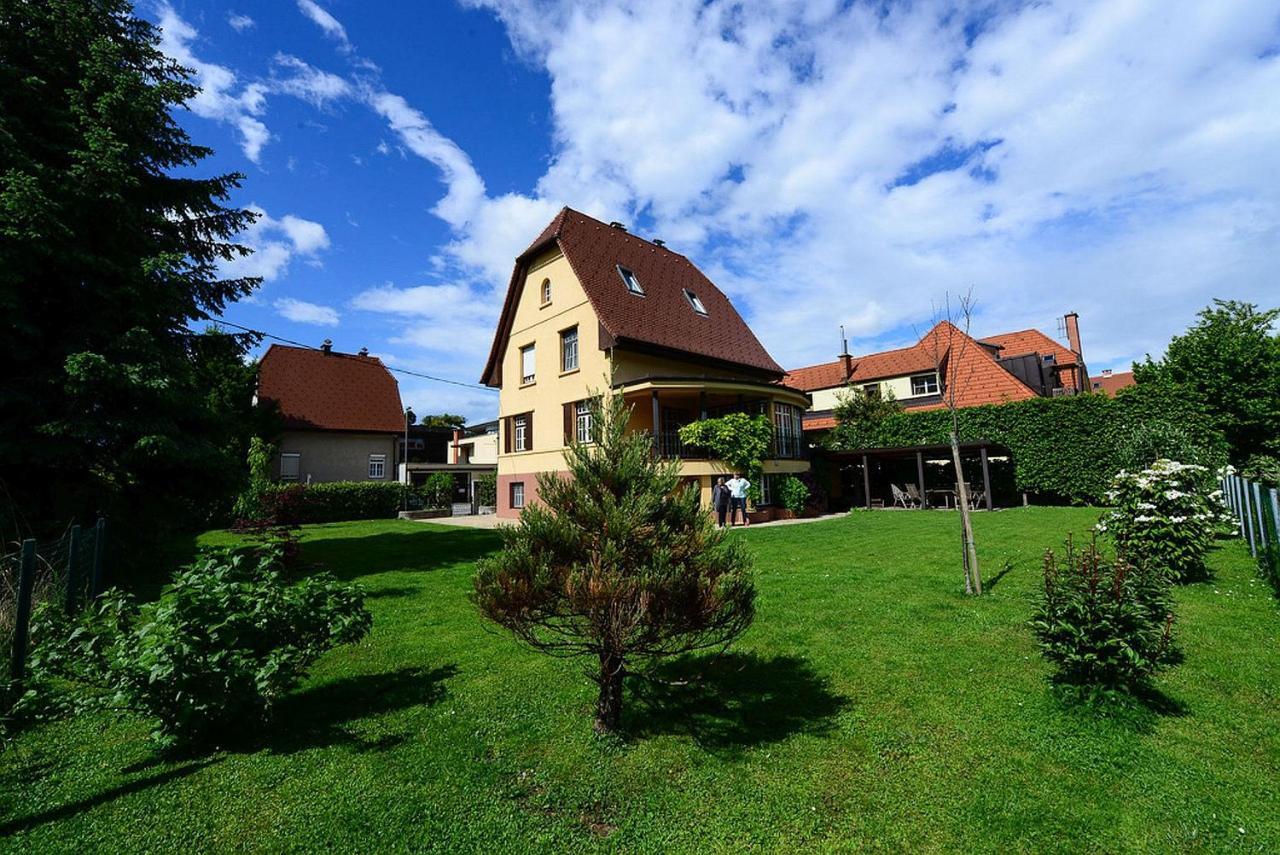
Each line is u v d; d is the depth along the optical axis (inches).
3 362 339.6
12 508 326.0
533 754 144.9
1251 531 353.7
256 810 122.6
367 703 177.2
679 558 139.9
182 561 462.9
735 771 134.6
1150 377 1016.9
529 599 133.9
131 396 357.7
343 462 1190.3
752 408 783.7
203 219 461.7
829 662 198.4
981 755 137.3
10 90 349.4
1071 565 174.2
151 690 136.9
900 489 888.9
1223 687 168.4
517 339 890.1
